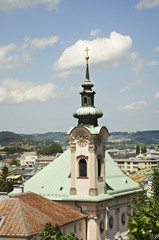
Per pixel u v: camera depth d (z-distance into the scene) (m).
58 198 87.69
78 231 79.88
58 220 72.00
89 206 85.38
